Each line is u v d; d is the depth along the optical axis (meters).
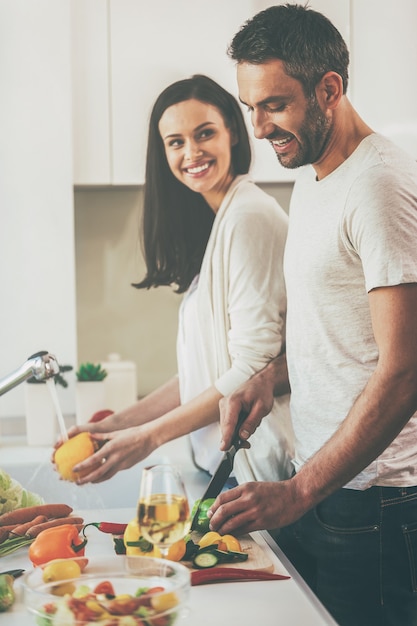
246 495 1.49
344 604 1.68
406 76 2.68
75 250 3.02
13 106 2.55
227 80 2.63
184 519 1.32
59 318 2.62
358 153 1.64
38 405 2.49
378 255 1.51
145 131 2.62
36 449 2.45
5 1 2.52
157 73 2.61
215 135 2.16
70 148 2.58
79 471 1.87
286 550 1.83
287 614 1.21
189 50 2.61
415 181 1.59
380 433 1.50
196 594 1.29
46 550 1.38
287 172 2.67
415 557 1.67
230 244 2.07
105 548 1.49
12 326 2.60
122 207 3.02
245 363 2.01
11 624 1.18
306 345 1.73
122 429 2.17
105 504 2.28
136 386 3.05
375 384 1.50
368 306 1.64
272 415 2.04
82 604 1.07
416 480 1.68
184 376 2.21
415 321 1.49
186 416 1.99
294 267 1.74
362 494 1.65
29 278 2.60
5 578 1.26
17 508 1.70
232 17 2.62
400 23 2.66
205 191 2.19
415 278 1.49
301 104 1.64
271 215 2.09
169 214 2.29
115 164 2.62
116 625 1.05
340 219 1.62
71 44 2.57
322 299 1.68
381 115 2.68
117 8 2.58
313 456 1.54
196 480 2.13
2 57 2.54
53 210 2.59
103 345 3.07
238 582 1.34
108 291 3.05
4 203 2.57
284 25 1.63
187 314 2.21
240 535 1.53
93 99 2.60
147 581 1.19
